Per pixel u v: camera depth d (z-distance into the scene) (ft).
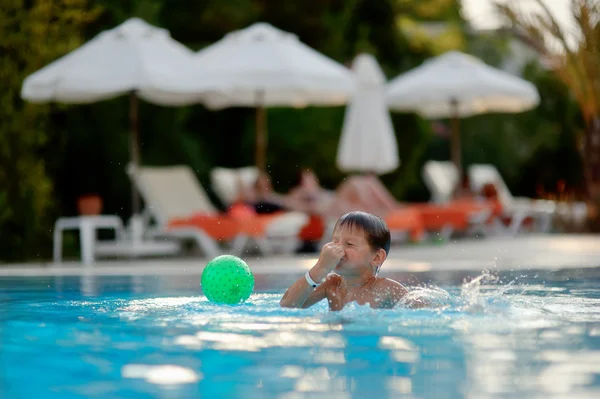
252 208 48.32
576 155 94.58
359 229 18.33
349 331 15.29
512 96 64.34
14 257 43.32
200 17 67.97
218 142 71.92
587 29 64.95
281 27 72.28
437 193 79.87
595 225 68.85
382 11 79.41
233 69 50.24
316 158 72.59
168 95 49.78
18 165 43.50
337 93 55.77
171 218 44.39
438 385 10.94
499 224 68.13
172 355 13.20
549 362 12.41
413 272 31.42
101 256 45.21
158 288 25.61
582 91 66.95
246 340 14.46
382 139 62.69
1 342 14.56
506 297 20.65
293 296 18.47
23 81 43.75
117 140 53.26
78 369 12.22
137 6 56.08
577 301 20.18
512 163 99.86
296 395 10.46
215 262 19.81
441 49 85.51
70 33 46.85
